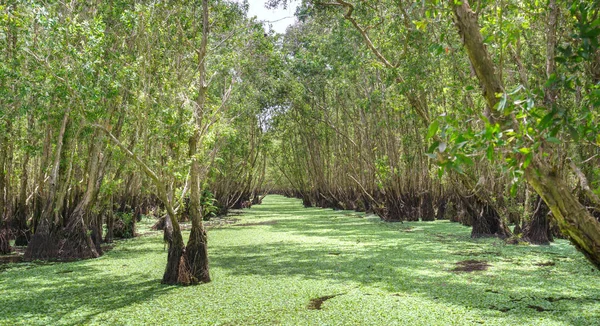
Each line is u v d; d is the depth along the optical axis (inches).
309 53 1047.0
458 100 574.9
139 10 437.1
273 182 3255.4
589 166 348.8
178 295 392.2
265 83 1197.1
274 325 309.4
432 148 119.3
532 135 120.1
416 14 581.3
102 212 757.9
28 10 398.0
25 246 727.7
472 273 462.6
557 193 122.7
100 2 585.6
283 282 437.4
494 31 256.4
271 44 617.6
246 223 1137.4
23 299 386.6
